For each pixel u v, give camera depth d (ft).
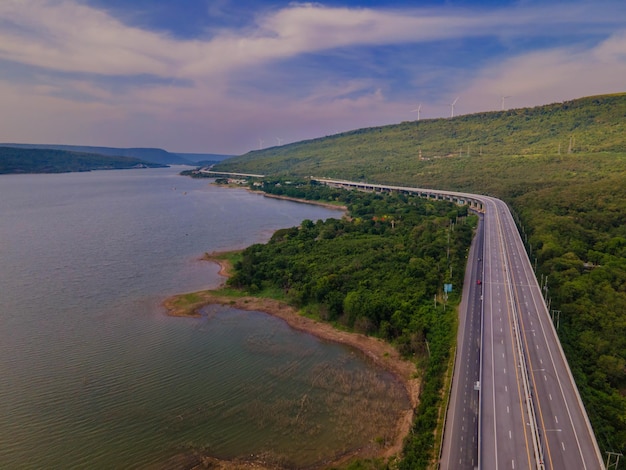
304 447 256.11
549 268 492.54
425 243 588.50
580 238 567.59
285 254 618.44
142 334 404.16
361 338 397.19
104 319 434.71
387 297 429.38
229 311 463.42
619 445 228.02
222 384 321.73
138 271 597.11
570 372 285.43
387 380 330.13
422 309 401.49
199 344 386.52
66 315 442.91
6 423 271.28
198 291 520.01
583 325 357.61
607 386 284.41
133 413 284.41
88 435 262.67
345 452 252.01
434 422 255.09
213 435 265.34
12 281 544.21
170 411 287.48
